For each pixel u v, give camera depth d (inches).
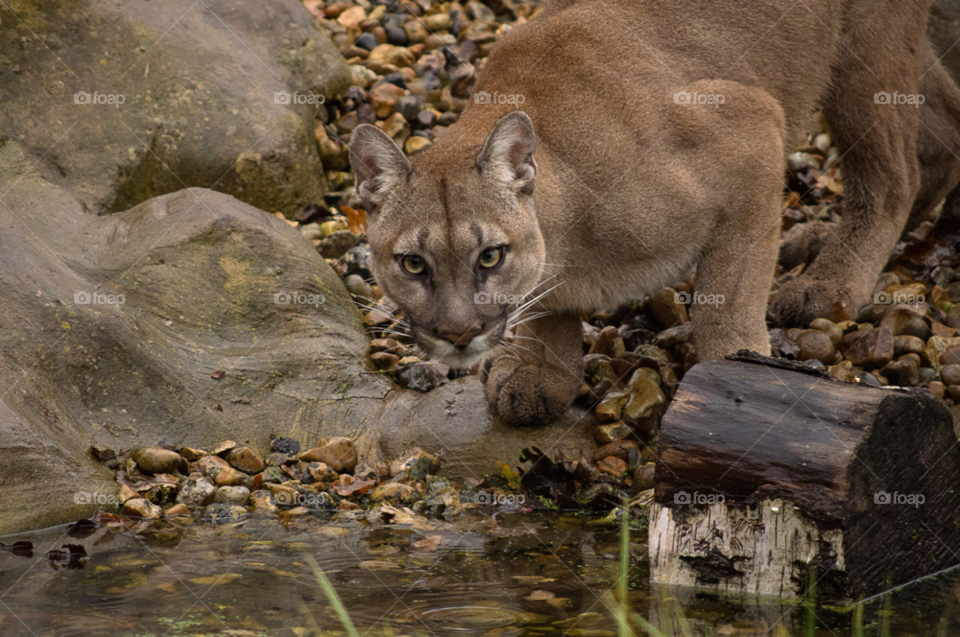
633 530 279.4
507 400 325.1
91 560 249.3
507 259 281.9
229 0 476.7
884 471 231.9
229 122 442.9
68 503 278.4
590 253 308.0
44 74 413.1
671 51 330.3
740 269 315.3
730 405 239.0
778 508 227.3
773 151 319.3
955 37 485.4
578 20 325.1
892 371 341.1
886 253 394.6
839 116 387.2
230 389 331.0
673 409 242.4
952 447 248.8
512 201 280.4
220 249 361.4
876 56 374.0
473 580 239.0
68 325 313.1
